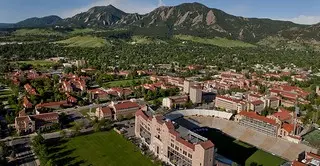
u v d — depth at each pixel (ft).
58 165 614.34
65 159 645.51
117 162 645.51
